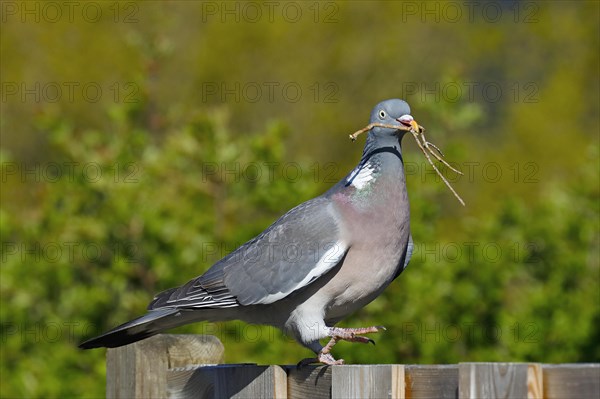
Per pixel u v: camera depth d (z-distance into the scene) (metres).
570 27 29.72
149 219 12.02
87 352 12.16
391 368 5.27
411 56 27.27
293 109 25.58
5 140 23.88
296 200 12.19
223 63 25.23
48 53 24.06
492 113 28.83
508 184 25.58
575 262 12.40
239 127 25.11
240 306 8.02
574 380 4.63
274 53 25.64
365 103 26.17
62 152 13.09
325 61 26.02
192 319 8.18
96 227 12.27
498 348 11.91
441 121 12.75
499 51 29.16
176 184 12.77
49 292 12.55
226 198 12.81
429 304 11.55
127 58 23.70
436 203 12.55
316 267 7.73
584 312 11.96
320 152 25.41
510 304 12.97
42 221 12.45
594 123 29.08
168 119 13.79
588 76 29.45
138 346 7.22
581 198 12.86
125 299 12.21
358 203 7.88
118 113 12.95
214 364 7.26
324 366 6.00
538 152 27.83
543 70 29.64
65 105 24.00
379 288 8.00
